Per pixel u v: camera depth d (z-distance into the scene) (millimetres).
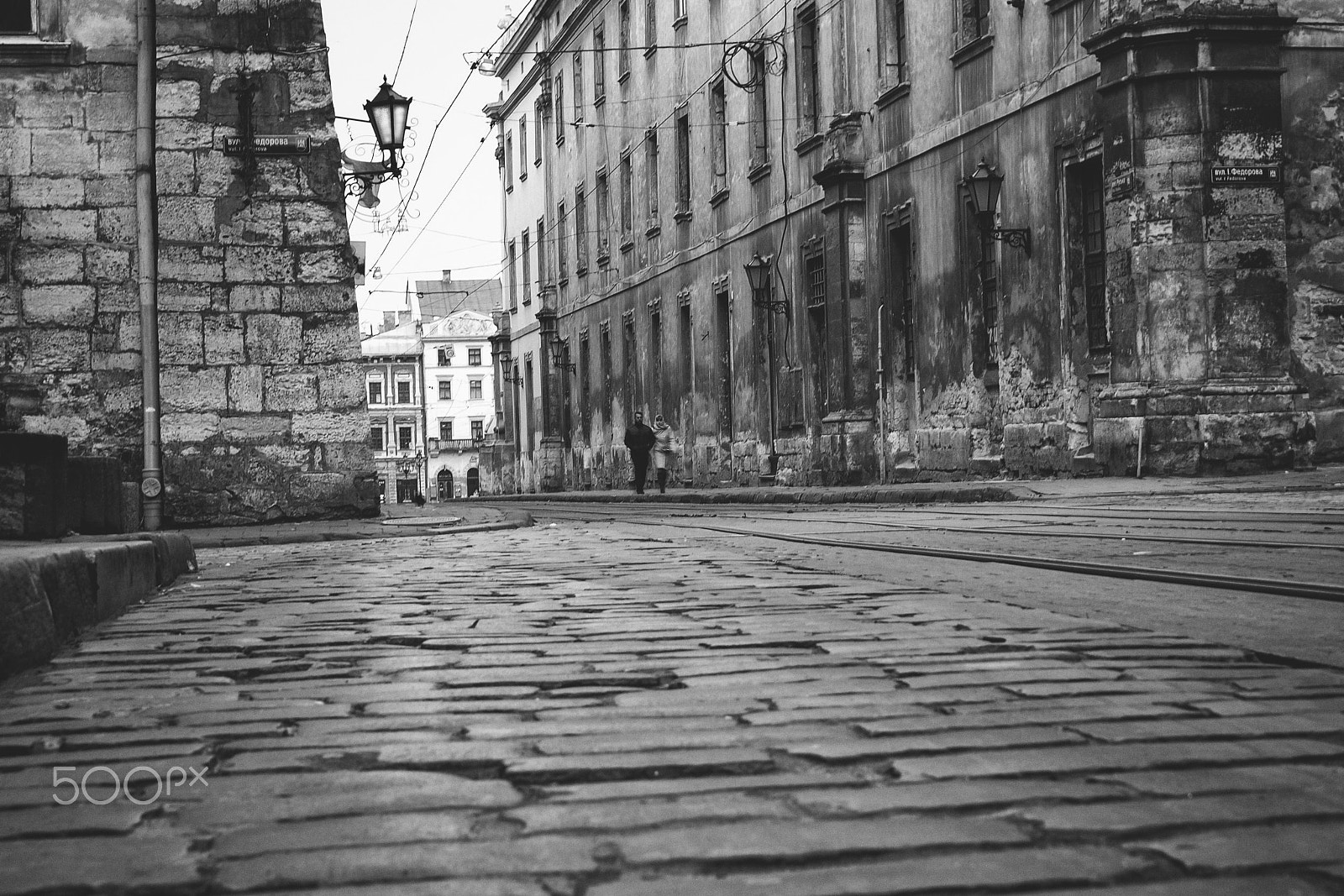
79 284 15141
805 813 2490
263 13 15758
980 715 3365
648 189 37781
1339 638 4551
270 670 4570
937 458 22266
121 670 4668
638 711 3555
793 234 28062
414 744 3213
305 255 15820
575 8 43812
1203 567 6895
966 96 21062
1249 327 16266
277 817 2576
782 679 4020
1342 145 16859
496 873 2178
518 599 6707
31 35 15156
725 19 31594
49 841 2461
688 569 8320
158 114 15547
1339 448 16625
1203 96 16281
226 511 15570
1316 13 16781
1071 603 5840
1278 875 2088
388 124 17828
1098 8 17578
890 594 6352
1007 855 2213
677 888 2074
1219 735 3094
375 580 8109
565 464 47781
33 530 7363
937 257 22219
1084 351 18219
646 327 38344
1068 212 18375
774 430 29750
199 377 15555
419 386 100938
